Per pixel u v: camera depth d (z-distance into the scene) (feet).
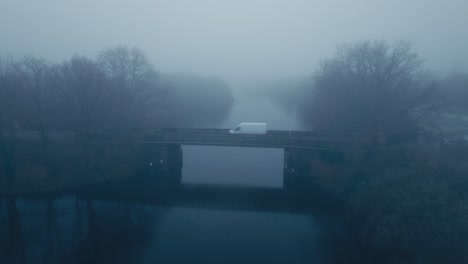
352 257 92.68
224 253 94.73
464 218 76.38
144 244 100.07
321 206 127.13
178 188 146.10
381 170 111.14
